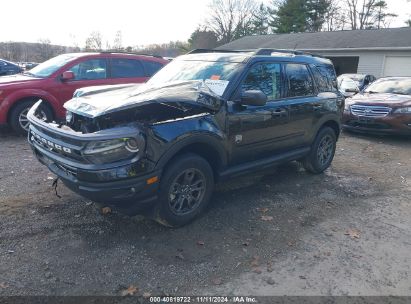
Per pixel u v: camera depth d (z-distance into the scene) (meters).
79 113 3.66
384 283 3.26
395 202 5.12
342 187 5.61
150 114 3.55
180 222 3.94
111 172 3.24
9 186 4.85
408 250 3.83
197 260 3.43
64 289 2.95
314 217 4.49
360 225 4.35
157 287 3.04
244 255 3.57
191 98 3.80
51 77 7.75
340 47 24.22
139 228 3.93
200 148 4.06
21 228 3.78
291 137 5.24
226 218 4.30
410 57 21.30
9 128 8.35
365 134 10.12
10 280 3.01
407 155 7.91
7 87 7.26
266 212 4.54
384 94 9.92
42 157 3.99
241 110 4.32
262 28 53.41
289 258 3.56
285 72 5.09
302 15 43.06
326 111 5.84
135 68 8.86
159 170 3.52
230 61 4.62
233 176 4.52
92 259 3.35
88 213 4.17
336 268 3.44
